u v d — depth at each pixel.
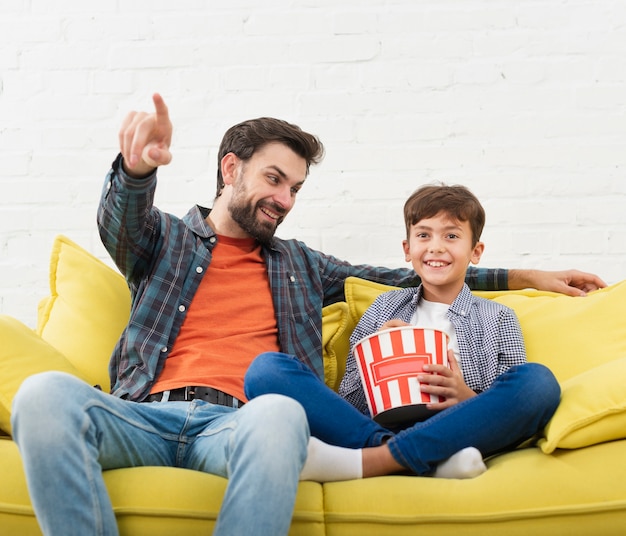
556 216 2.36
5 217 2.42
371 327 1.95
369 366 1.62
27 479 1.23
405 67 2.42
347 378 1.88
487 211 2.37
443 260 1.92
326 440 1.52
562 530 1.37
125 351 1.73
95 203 2.42
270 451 1.26
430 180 2.39
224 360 1.73
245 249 1.93
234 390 1.67
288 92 2.43
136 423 1.45
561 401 1.51
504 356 1.84
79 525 1.21
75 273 2.00
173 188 2.42
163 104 1.49
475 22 2.42
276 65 2.44
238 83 2.44
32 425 1.23
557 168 2.37
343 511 1.38
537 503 1.37
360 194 2.40
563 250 2.35
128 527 1.33
